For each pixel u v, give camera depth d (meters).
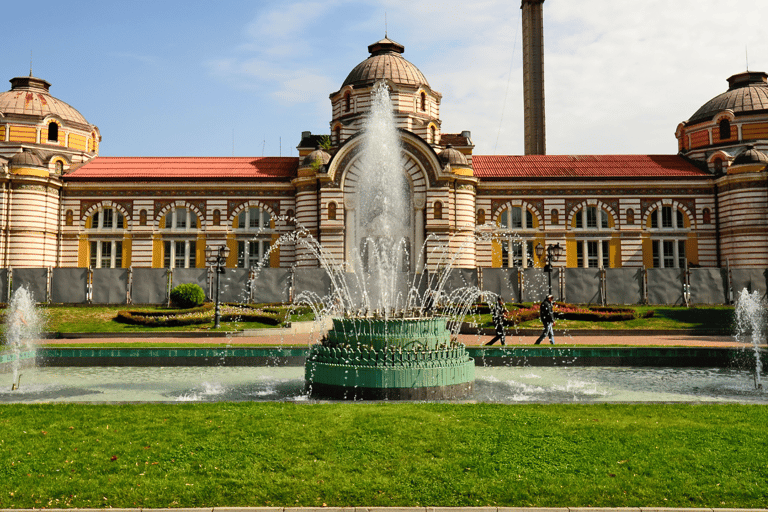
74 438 10.69
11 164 47.97
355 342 16.38
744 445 10.20
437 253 46.72
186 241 51.06
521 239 49.09
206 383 18.61
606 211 51.03
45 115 55.25
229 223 51.03
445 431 11.01
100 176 50.94
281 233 50.91
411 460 9.52
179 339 31.11
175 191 51.19
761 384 18.33
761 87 54.62
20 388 17.67
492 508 7.88
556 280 42.00
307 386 16.75
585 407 12.98
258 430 11.12
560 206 51.06
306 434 10.86
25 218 47.69
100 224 50.91
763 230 46.53
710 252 49.97
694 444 10.25
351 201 47.41
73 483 8.65
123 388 17.69
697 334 33.47
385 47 55.66
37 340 30.58
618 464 9.35
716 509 7.89
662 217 50.69
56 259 50.12
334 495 8.27
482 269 42.50
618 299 41.34
